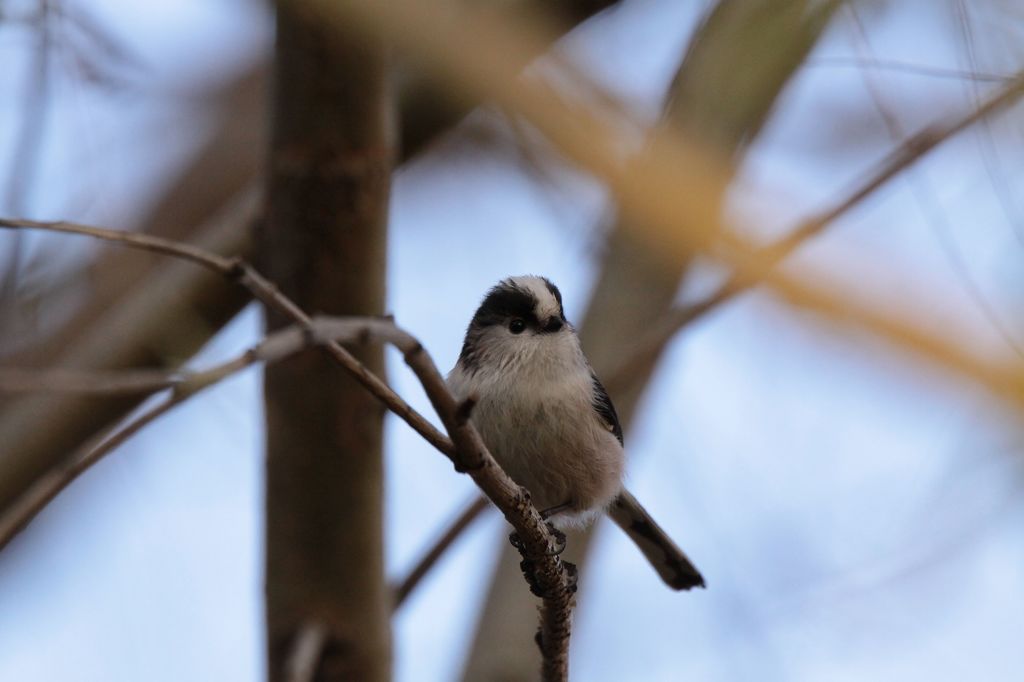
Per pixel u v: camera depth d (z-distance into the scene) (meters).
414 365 5.62
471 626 12.00
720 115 8.45
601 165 8.88
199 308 9.86
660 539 11.75
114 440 5.41
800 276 8.23
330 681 9.05
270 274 8.77
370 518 8.88
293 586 8.94
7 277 10.32
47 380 4.93
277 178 8.51
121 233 5.59
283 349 5.06
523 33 8.56
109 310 10.99
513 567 12.18
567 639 8.09
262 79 14.09
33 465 10.09
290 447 8.73
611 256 12.30
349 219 8.50
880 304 7.80
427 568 9.73
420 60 8.96
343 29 8.02
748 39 7.08
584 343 12.05
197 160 13.73
